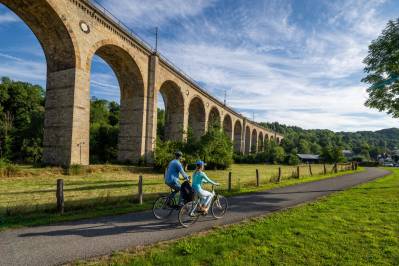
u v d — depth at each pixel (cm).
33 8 1952
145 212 916
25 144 3906
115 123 6644
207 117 5225
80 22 2167
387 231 696
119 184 1622
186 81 4175
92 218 822
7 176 1702
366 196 1278
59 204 866
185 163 2723
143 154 3058
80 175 1989
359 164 6550
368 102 1752
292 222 784
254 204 1096
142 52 3039
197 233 695
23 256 532
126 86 3159
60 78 2183
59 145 2147
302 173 2875
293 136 15325
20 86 4975
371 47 1622
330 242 614
